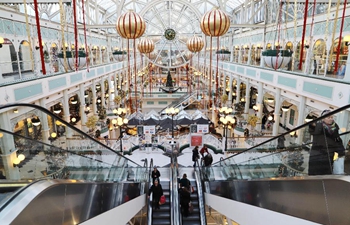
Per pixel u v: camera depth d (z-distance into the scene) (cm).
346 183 237
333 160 313
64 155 522
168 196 924
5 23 1059
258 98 1689
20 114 1054
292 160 432
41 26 1348
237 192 573
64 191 305
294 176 356
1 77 1017
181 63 2233
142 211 980
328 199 262
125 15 1025
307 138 420
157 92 2822
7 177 429
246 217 496
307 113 1145
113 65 2575
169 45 2189
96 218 400
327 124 337
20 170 489
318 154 352
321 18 1105
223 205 663
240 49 2206
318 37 1131
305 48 1220
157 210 850
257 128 1711
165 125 1419
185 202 824
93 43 2208
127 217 601
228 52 1584
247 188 502
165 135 1555
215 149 1362
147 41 1576
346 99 851
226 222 985
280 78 1334
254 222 455
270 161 523
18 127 1499
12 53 1342
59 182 298
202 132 1362
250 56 1953
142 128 1339
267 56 765
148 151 1335
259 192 438
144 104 2808
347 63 916
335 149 311
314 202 285
